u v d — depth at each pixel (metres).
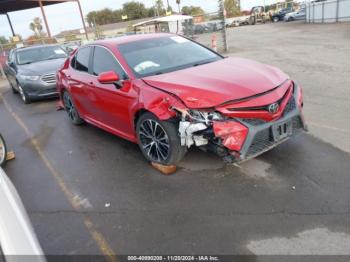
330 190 3.62
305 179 3.88
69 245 3.33
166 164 4.33
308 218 3.24
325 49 13.51
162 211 3.65
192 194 3.87
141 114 4.48
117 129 5.32
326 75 8.82
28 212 4.00
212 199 3.72
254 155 3.82
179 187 4.05
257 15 47.59
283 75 4.42
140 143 4.68
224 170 4.27
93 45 5.78
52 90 9.87
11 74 11.47
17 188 4.66
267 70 4.45
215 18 25.48
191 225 3.36
